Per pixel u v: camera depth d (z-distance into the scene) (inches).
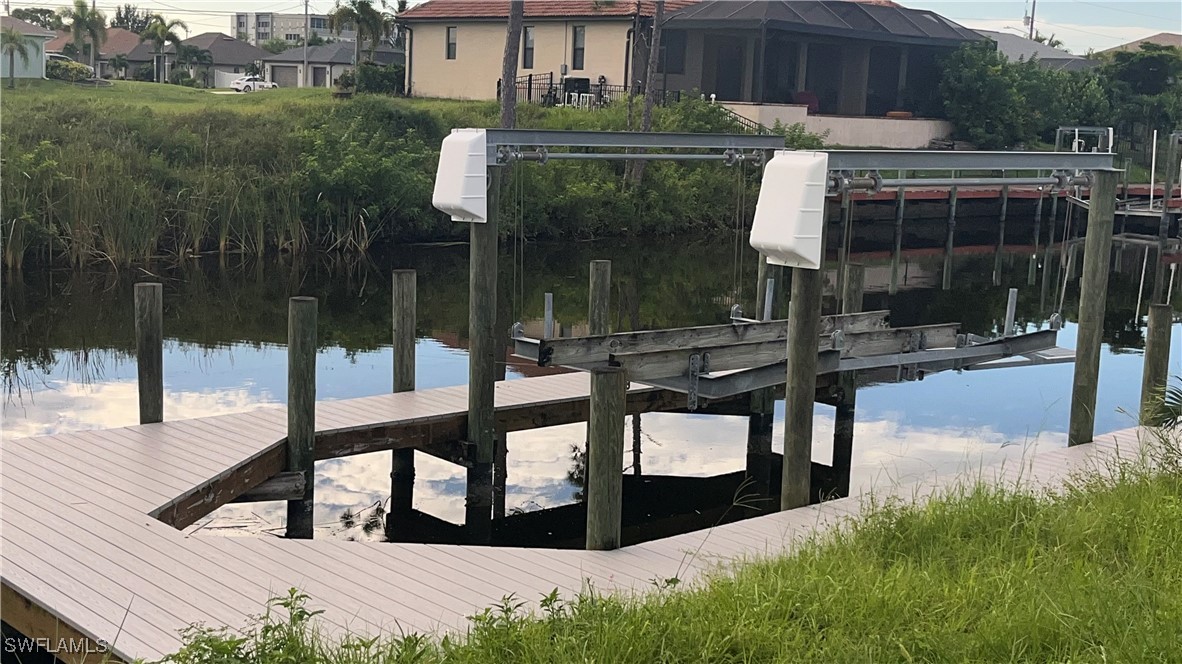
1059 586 182.1
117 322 530.6
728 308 633.6
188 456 269.0
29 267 651.5
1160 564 198.4
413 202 809.5
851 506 256.5
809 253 251.6
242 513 302.2
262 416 308.3
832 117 1127.6
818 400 367.6
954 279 773.3
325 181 766.5
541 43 1187.3
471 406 312.0
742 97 1222.9
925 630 167.6
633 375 307.0
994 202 1119.0
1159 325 323.9
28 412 374.0
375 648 164.9
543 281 697.0
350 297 625.3
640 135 334.3
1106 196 311.3
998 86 1244.5
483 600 192.5
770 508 322.0
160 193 719.7
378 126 873.5
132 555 207.3
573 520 307.9
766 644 161.3
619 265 783.7
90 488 244.1
